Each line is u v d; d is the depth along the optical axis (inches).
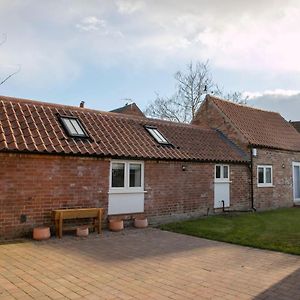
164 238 412.5
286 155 827.4
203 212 601.3
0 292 221.3
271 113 971.3
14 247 348.8
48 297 214.4
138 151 509.4
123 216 489.7
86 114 552.1
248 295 223.6
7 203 386.0
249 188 711.7
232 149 714.8
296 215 638.5
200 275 265.3
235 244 382.9
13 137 405.1
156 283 245.1
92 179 458.3
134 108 1414.9
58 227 404.8
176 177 560.7
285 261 309.9
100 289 230.8
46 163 418.0
